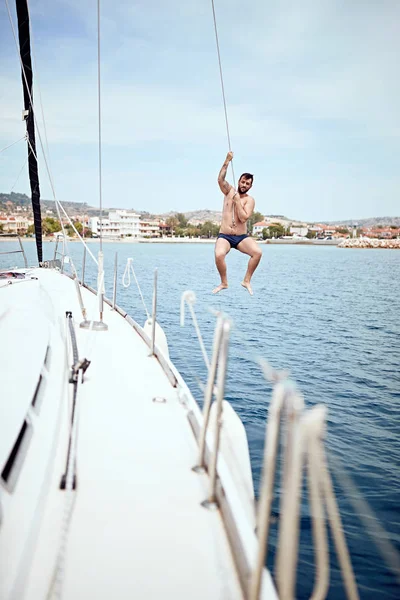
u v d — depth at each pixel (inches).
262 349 645.9
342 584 196.2
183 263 3137.3
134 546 93.4
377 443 336.2
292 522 57.9
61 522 99.3
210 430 144.6
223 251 230.7
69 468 114.5
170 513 103.9
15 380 143.9
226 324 96.7
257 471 281.9
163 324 799.7
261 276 2337.6
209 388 116.0
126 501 107.7
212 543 95.1
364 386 481.7
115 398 167.5
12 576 81.7
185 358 553.3
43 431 130.6
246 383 457.4
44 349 177.2
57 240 571.8
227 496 105.1
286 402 59.7
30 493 104.4
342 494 264.8
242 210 226.7
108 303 362.6
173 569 88.0
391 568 205.8
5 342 172.2
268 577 84.7
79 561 89.0
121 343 242.4
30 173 503.2
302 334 781.9
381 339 761.0
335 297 1455.5
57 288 419.2
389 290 1749.5
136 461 125.0
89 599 80.6
